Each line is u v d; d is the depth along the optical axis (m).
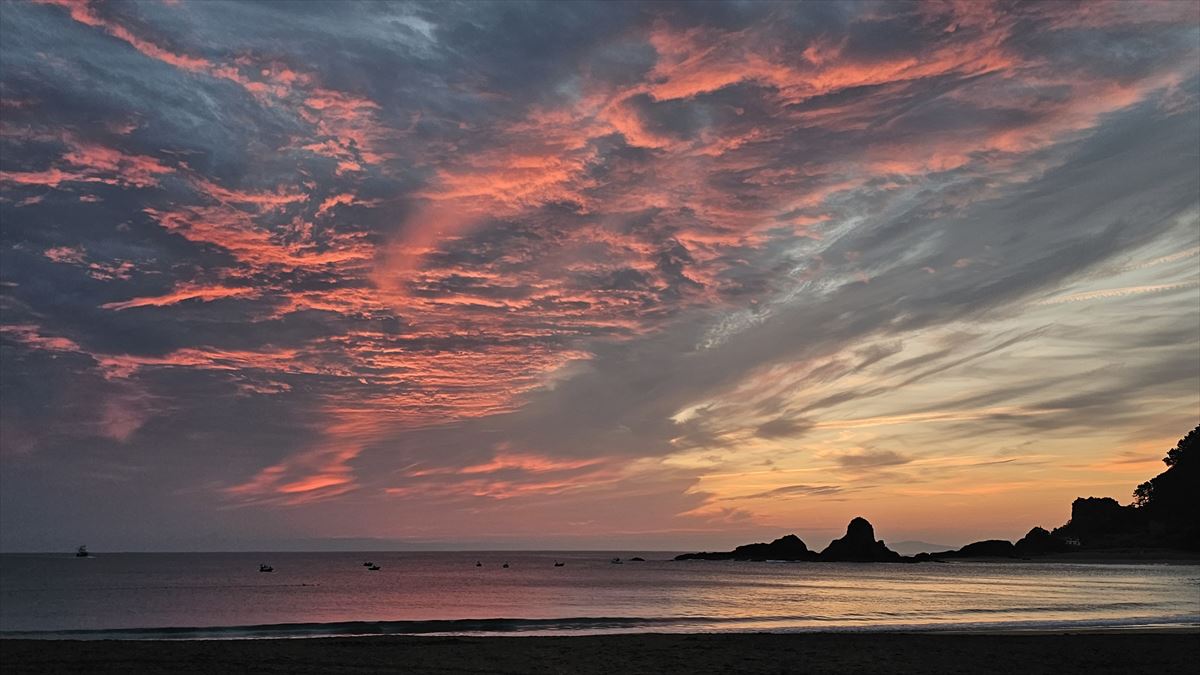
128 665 23.45
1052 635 32.31
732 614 51.41
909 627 39.66
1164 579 110.31
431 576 142.38
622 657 25.56
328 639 31.97
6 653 25.73
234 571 168.75
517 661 24.70
